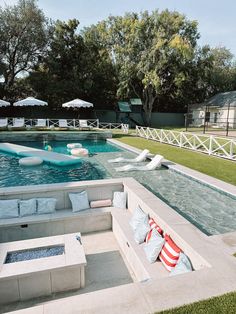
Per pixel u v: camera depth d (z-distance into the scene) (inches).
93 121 847.7
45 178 279.3
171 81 925.8
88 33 976.9
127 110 964.6
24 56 874.8
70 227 186.9
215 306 77.0
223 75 1194.6
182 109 1137.4
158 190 229.3
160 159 304.5
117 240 177.9
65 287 125.0
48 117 938.7
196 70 904.3
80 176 284.7
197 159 341.4
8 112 888.3
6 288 115.5
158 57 841.5
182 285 86.2
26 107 901.8
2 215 177.8
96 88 936.3
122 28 926.4
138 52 874.8
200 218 173.6
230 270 95.5
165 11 839.7
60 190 198.4
